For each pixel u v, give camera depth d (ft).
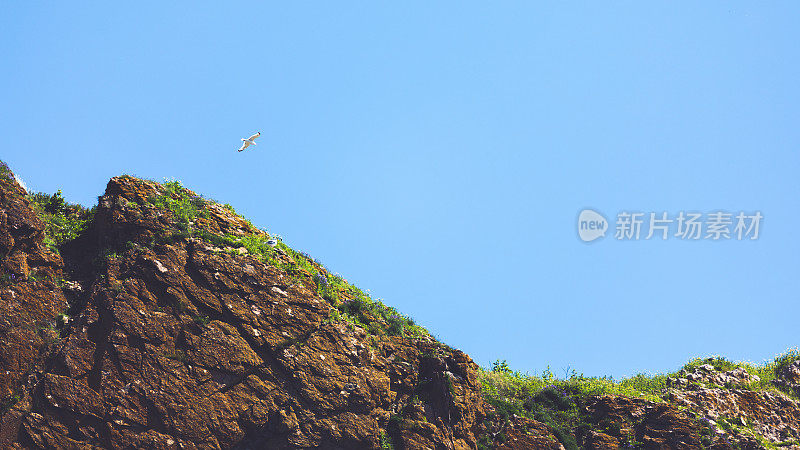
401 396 94.58
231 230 98.63
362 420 87.81
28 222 88.28
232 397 83.15
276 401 84.64
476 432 98.43
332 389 87.30
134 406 79.20
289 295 91.86
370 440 87.35
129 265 87.76
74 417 77.71
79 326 82.79
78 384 79.00
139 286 85.71
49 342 81.87
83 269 90.68
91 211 99.14
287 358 86.58
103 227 92.73
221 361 83.92
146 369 81.15
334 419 86.22
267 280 91.61
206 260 89.40
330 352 89.86
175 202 97.04
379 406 90.84
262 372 85.46
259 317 88.28
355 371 90.22
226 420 81.76
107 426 77.77
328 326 91.66
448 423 94.12
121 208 92.68
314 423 84.89
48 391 77.71
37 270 87.61
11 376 78.54
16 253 86.28
